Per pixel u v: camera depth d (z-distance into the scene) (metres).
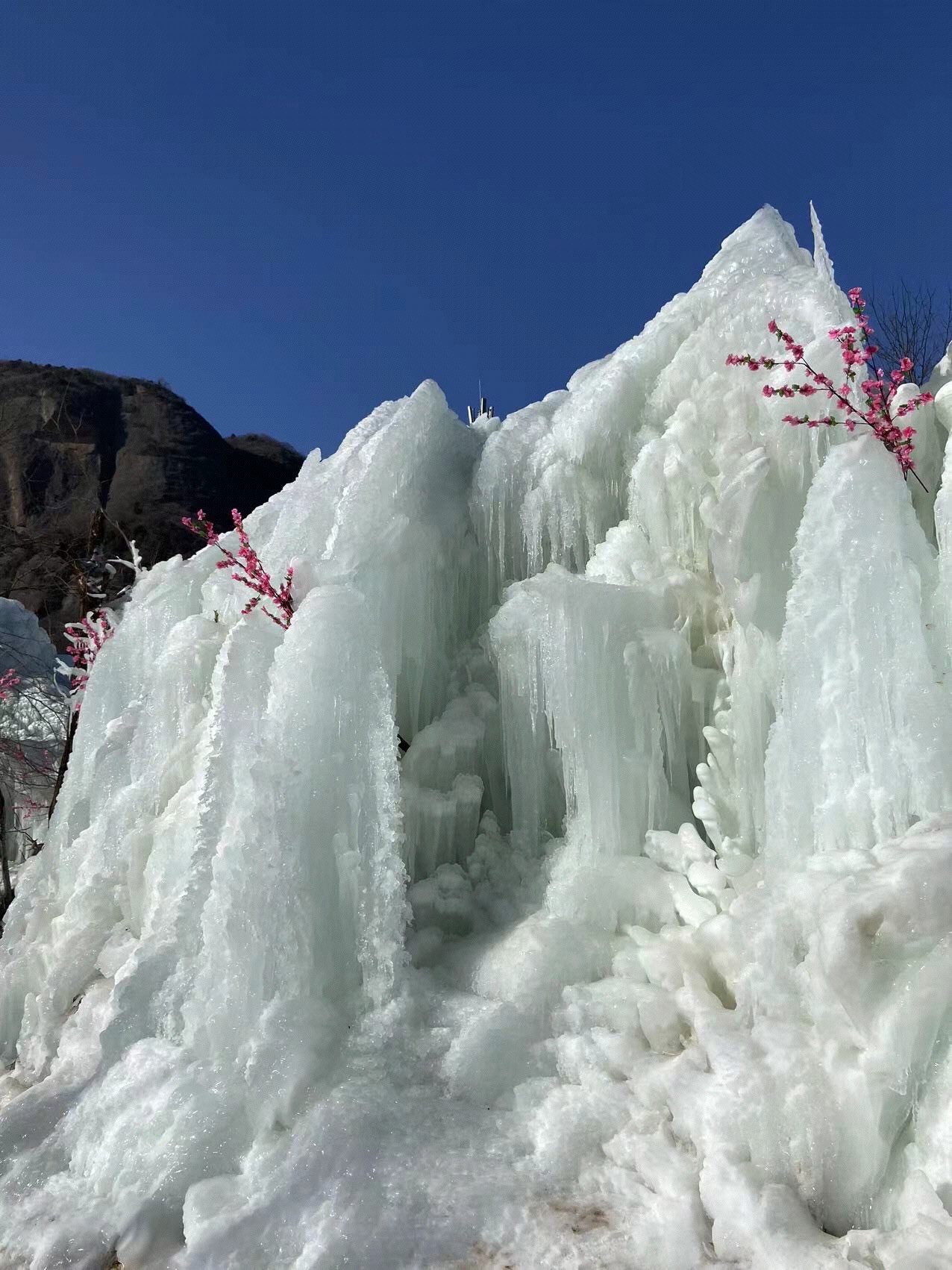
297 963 3.11
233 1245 2.32
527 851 3.62
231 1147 2.71
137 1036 3.31
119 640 5.70
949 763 2.54
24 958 4.57
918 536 2.82
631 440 4.29
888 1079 2.05
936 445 3.23
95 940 4.33
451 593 4.31
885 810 2.60
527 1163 2.44
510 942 3.17
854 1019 2.12
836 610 2.77
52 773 8.02
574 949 3.06
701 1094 2.35
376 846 3.26
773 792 2.87
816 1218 2.10
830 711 2.74
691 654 3.59
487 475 4.41
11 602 9.91
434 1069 2.81
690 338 4.14
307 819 3.23
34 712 8.83
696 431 3.84
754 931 2.58
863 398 3.12
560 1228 2.20
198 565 5.79
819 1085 2.16
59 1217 2.68
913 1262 1.78
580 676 3.40
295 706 3.33
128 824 4.64
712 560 3.21
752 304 3.85
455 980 3.18
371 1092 2.71
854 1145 2.10
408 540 4.05
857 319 3.25
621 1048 2.70
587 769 3.40
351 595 3.49
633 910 3.19
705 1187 2.16
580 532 4.34
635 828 3.44
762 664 3.20
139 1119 2.88
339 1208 2.34
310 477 5.68
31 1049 4.03
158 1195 2.60
